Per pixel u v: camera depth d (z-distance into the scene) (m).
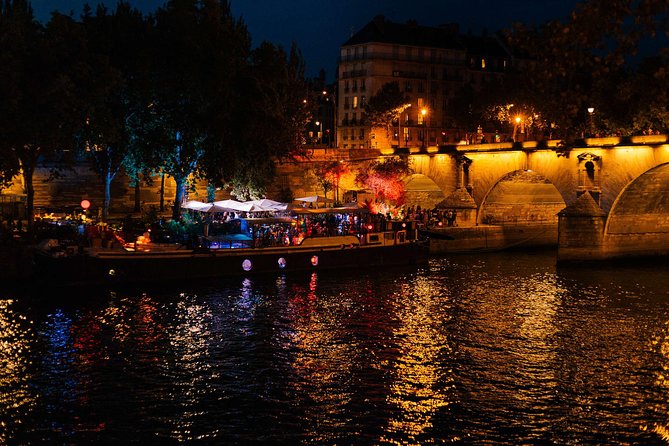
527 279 58.28
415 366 34.25
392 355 36.00
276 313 44.38
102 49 65.50
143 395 30.08
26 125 54.78
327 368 33.81
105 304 45.53
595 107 77.75
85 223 60.88
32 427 26.81
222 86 64.12
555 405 29.42
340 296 49.94
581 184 67.00
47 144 56.22
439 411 28.69
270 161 71.25
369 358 35.44
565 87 16.95
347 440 25.97
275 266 57.31
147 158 65.94
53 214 67.81
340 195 89.56
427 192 95.88
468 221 79.69
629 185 64.12
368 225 64.19
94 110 58.31
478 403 29.59
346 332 40.25
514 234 81.50
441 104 136.12
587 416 28.33
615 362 35.16
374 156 90.44
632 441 26.16
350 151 91.12
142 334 38.97
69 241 53.06
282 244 58.66
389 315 44.50
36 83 55.72
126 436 26.12
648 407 29.33
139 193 79.81
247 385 31.39
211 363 34.28
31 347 36.28
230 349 36.53
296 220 59.25
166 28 67.50
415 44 132.75
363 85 131.50
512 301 49.12
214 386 31.19
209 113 64.38
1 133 53.69
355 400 29.80
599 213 65.50
